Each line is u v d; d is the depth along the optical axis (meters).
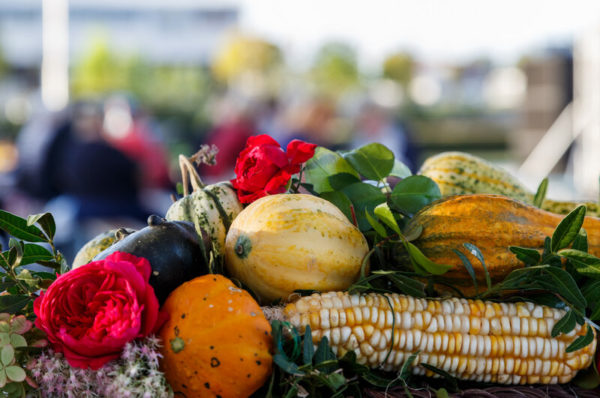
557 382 1.03
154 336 0.88
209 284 0.93
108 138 3.39
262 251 0.99
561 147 5.67
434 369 0.97
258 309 0.92
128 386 0.84
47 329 0.84
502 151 12.62
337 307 0.95
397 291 1.08
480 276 1.04
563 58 6.47
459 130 13.17
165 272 0.94
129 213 3.41
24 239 1.06
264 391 0.95
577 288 0.95
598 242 1.07
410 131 3.83
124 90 13.91
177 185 1.36
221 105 4.15
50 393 0.89
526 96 6.67
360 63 17.98
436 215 1.06
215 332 0.88
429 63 19.52
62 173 3.48
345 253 1.02
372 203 1.15
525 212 1.07
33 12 19.25
